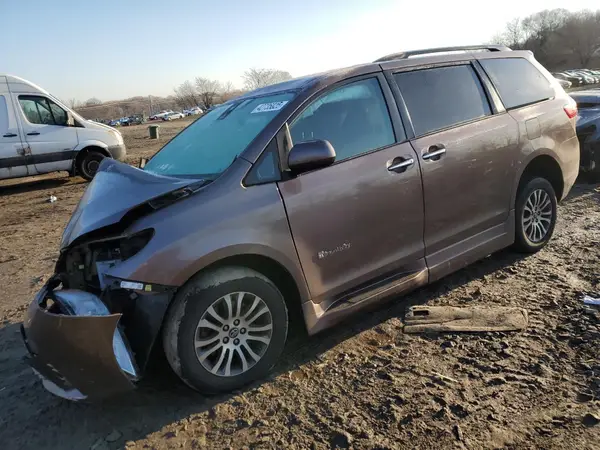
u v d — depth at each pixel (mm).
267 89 3959
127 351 2748
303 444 2586
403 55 4055
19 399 3275
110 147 13359
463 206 4004
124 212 2895
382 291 3578
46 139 12305
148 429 2832
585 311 3572
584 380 2832
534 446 2389
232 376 3029
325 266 3318
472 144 4020
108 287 2838
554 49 102375
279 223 3092
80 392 2795
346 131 3492
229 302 2953
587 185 7613
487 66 4453
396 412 2738
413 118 3791
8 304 4977
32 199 11531
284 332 3199
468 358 3178
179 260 2791
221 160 3326
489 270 4527
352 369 3205
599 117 7473
